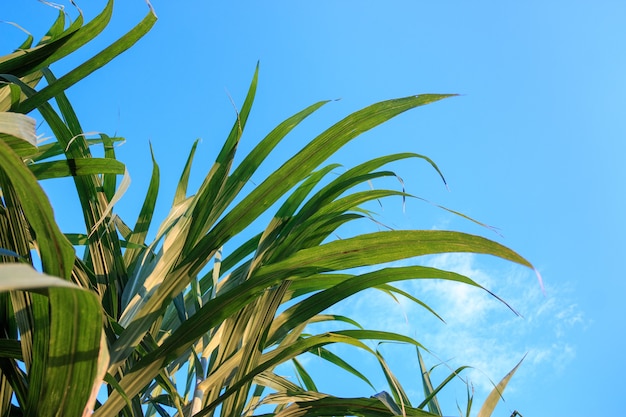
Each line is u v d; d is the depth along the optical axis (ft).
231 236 4.71
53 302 3.17
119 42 4.85
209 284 6.49
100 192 5.28
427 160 4.86
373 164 5.13
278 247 5.08
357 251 4.19
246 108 5.38
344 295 4.79
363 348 4.69
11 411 4.45
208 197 4.94
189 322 4.20
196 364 5.34
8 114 3.03
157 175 5.90
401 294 5.50
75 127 5.33
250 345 4.80
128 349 4.32
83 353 3.37
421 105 4.66
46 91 4.83
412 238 4.04
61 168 4.82
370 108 4.66
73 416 3.55
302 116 5.28
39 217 3.16
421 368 7.13
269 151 5.26
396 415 4.49
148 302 4.42
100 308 3.17
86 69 4.86
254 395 6.16
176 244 5.06
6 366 4.14
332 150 4.80
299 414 4.97
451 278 4.35
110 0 4.90
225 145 5.35
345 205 5.07
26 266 2.15
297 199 5.52
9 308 4.31
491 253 3.81
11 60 4.98
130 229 6.57
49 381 3.47
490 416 5.49
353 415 4.94
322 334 4.67
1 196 4.25
